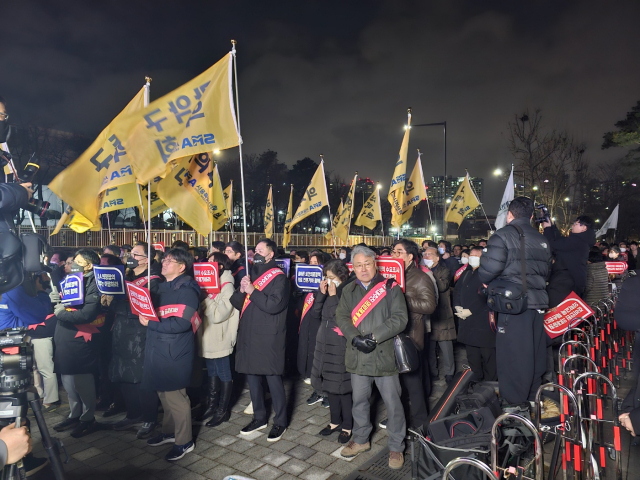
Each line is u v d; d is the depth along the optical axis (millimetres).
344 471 3982
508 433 3549
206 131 4621
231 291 5336
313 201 14180
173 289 4375
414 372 4699
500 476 2920
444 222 18078
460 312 5746
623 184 45750
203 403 5816
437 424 3645
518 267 3859
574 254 5820
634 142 29328
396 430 4027
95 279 4797
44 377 5598
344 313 4223
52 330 5438
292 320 7176
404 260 4926
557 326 4582
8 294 2742
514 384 3904
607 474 3598
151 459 4250
